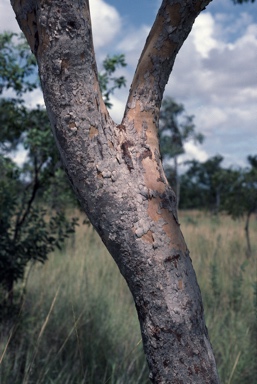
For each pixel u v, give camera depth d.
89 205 1.68
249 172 12.69
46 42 1.60
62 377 4.28
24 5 1.64
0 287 5.18
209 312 6.03
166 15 1.79
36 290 6.09
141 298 1.68
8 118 5.72
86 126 1.63
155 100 1.81
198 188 45.09
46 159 5.50
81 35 1.60
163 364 1.66
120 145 1.70
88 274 6.93
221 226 14.73
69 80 1.61
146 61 1.80
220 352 5.18
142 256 1.66
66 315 5.43
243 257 9.62
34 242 5.22
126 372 4.40
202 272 8.21
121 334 5.17
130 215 1.66
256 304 5.67
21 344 4.59
